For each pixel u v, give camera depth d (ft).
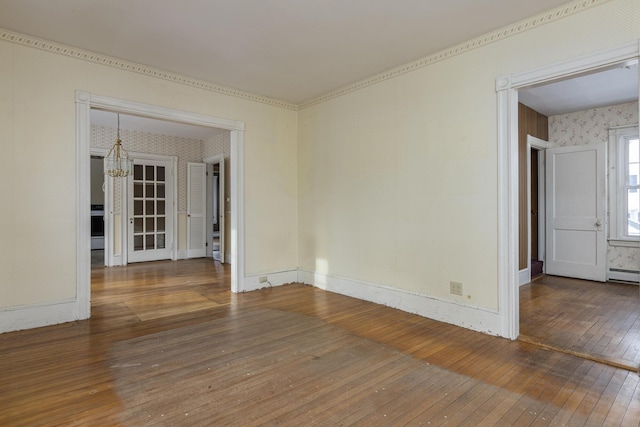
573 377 7.69
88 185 11.48
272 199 16.24
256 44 10.87
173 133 23.68
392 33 10.17
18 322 10.37
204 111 14.06
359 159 14.01
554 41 8.94
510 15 9.20
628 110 16.69
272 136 16.20
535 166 19.34
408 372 7.91
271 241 16.22
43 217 10.71
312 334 10.24
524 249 16.89
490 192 10.18
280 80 13.88
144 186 23.35
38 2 8.61
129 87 12.23
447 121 11.14
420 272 11.98
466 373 7.86
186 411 6.40
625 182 17.01
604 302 13.56
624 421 6.14
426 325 10.98
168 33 10.19
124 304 13.33
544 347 9.25
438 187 11.42
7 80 10.15
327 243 15.52
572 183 17.90
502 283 9.93
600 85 14.33
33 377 7.63
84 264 11.41
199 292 15.23
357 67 12.61
